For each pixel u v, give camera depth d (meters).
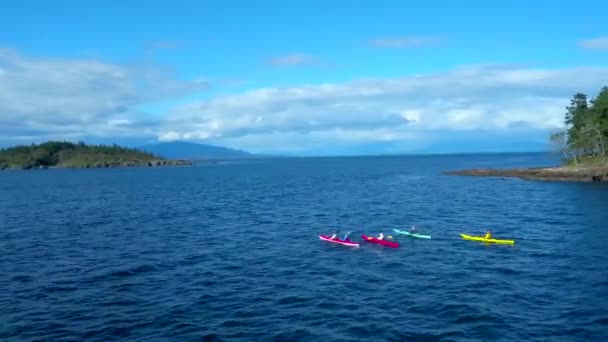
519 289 26.19
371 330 20.92
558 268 30.22
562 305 23.58
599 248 35.31
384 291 26.22
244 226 48.75
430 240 40.31
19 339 20.30
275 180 127.31
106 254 35.84
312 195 81.62
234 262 33.16
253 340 20.00
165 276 29.59
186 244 39.50
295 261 33.38
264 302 24.61
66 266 32.22
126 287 27.34
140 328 21.33
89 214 59.12
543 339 19.83
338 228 47.16
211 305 24.20
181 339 20.11
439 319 22.06
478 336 20.17
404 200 70.81
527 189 81.50
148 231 45.91
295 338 20.17
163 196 82.69
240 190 94.50
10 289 27.08
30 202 74.88
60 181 133.25
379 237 39.75
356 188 95.19
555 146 117.19
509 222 48.38
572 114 114.94
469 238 40.31
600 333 20.28
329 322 21.86
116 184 116.81
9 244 39.97
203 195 84.00
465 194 77.12
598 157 107.94
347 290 26.48
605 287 26.11
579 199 64.94
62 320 22.34
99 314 23.06
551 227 44.69
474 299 24.64
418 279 28.42
